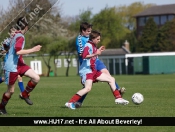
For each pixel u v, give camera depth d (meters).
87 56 39.84
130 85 93.25
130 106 44.59
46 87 87.88
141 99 45.03
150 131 29.09
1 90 83.38
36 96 62.41
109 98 58.44
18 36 35.31
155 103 49.00
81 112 37.94
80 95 40.84
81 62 41.44
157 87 84.19
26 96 38.53
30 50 35.16
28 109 41.47
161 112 38.12
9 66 35.88
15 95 65.19
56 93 69.56
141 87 84.88
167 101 52.31
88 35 41.66
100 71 42.38
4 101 36.88
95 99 56.53
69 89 80.56
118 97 41.66
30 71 36.94
